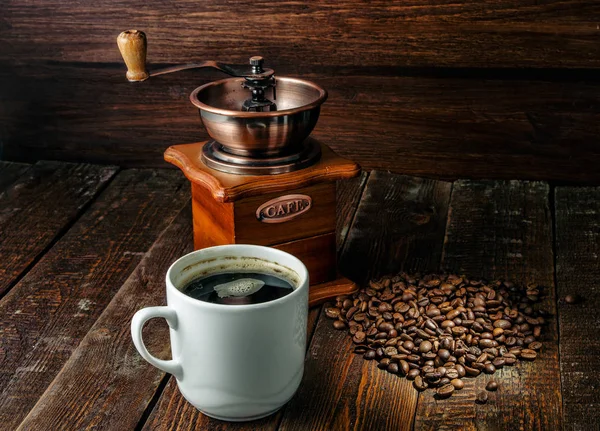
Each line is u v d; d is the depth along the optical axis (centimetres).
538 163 113
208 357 69
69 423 73
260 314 68
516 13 107
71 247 97
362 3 109
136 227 102
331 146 116
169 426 73
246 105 86
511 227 101
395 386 77
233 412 71
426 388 76
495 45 108
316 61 112
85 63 117
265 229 85
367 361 80
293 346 71
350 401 75
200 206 89
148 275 91
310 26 111
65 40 116
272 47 113
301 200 85
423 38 109
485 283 89
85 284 91
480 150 113
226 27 113
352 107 114
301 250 87
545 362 79
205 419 73
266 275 75
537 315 85
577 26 106
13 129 121
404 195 109
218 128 82
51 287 90
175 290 70
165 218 104
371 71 112
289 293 73
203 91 87
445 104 112
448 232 100
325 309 86
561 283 90
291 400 75
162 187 112
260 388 71
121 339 82
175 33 114
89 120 119
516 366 79
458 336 81
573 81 109
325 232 87
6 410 75
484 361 78
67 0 114
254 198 83
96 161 121
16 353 81
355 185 111
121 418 73
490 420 73
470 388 77
